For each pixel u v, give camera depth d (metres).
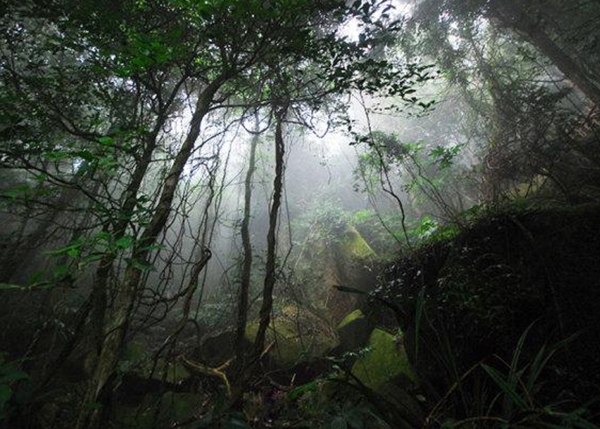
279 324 6.54
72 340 2.46
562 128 5.25
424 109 3.87
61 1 2.97
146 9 3.01
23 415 2.27
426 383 2.96
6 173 5.33
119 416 3.36
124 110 3.60
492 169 5.66
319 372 5.50
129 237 1.71
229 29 2.61
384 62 3.17
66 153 1.75
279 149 3.53
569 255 2.94
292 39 2.85
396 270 4.73
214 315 6.70
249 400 3.68
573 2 7.25
